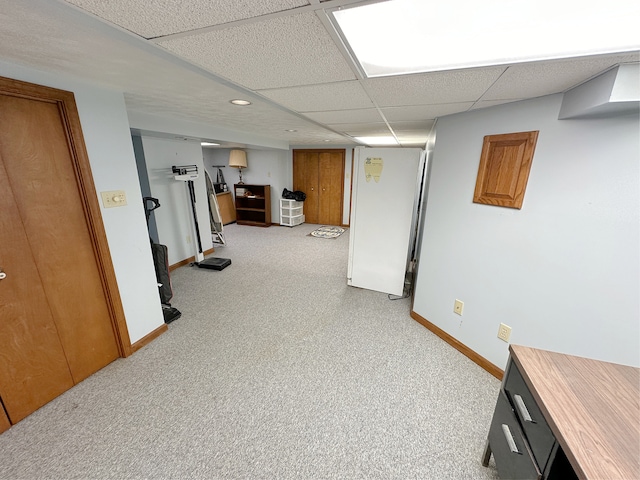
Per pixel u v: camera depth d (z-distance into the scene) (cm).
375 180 294
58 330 166
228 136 370
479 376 191
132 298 206
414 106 185
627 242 127
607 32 79
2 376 143
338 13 76
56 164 155
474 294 200
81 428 149
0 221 136
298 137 460
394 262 309
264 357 209
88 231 175
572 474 79
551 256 153
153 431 148
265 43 95
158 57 121
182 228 405
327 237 568
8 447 138
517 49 93
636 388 89
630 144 122
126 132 188
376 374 192
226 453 138
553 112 144
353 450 140
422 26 80
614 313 135
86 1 70
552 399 84
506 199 170
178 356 208
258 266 405
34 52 116
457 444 144
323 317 267
